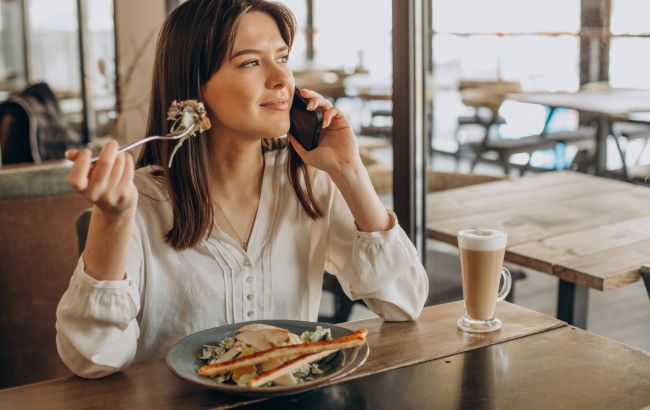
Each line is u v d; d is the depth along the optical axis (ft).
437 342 4.12
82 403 3.49
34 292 7.66
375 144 12.93
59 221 7.66
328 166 4.52
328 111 4.47
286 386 3.25
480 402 3.41
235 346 3.64
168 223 4.45
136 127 13.32
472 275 4.24
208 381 3.37
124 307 3.76
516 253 6.50
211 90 4.23
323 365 3.64
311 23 15.74
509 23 9.73
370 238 4.51
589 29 8.25
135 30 13.06
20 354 7.72
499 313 4.58
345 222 4.87
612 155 8.26
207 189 4.40
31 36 22.99
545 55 9.23
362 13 15.06
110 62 15.06
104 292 3.70
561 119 9.21
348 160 4.51
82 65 17.63
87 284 3.68
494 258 4.20
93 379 3.76
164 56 4.34
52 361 7.89
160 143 4.48
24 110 12.94
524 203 8.02
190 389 3.59
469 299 4.30
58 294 7.77
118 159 3.39
